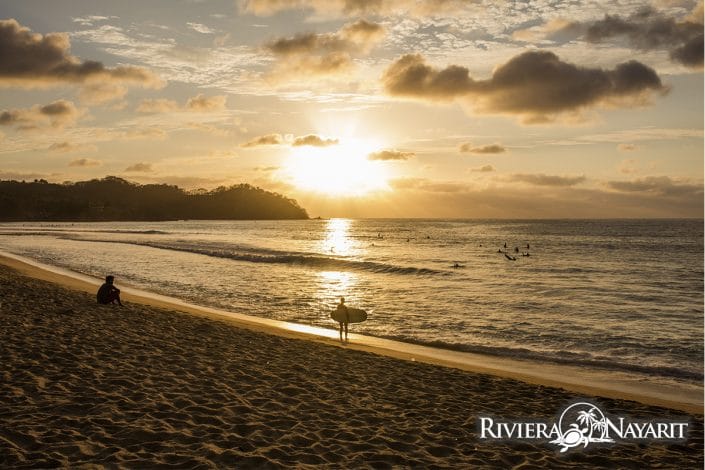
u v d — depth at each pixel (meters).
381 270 44.72
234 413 8.41
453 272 43.97
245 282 33.88
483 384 11.79
